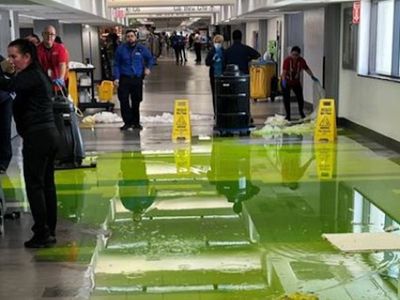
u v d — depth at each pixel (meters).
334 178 7.47
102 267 4.64
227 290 4.23
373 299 4.07
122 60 11.32
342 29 11.77
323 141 10.12
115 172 7.94
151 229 5.59
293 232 5.48
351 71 11.34
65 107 8.00
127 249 5.05
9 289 4.22
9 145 7.88
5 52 10.54
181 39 39.94
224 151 9.32
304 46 15.70
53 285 4.29
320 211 6.11
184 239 5.30
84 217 5.98
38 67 4.90
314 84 13.11
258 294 4.16
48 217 5.20
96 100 15.66
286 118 12.45
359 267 4.63
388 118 9.48
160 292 4.19
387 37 10.05
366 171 7.82
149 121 12.64
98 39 23.56
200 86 21.86
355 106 11.16
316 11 14.28
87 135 11.00
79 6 11.56
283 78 12.36
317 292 4.18
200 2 20.52
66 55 9.15
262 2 13.49
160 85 22.52
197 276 4.47
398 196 6.62
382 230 5.51
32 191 5.00
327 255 4.89
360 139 10.29
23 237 5.36
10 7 10.33
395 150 9.19
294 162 8.45
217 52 12.16
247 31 27.30
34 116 4.85
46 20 16.31
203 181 7.41
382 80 9.68
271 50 19.69
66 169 8.11
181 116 10.38
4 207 5.86
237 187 7.11
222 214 6.05
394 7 9.70
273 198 6.62
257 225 5.69
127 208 6.29
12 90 4.75
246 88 10.79
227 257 4.86
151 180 7.50
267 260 4.79
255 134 10.95
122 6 19.28
